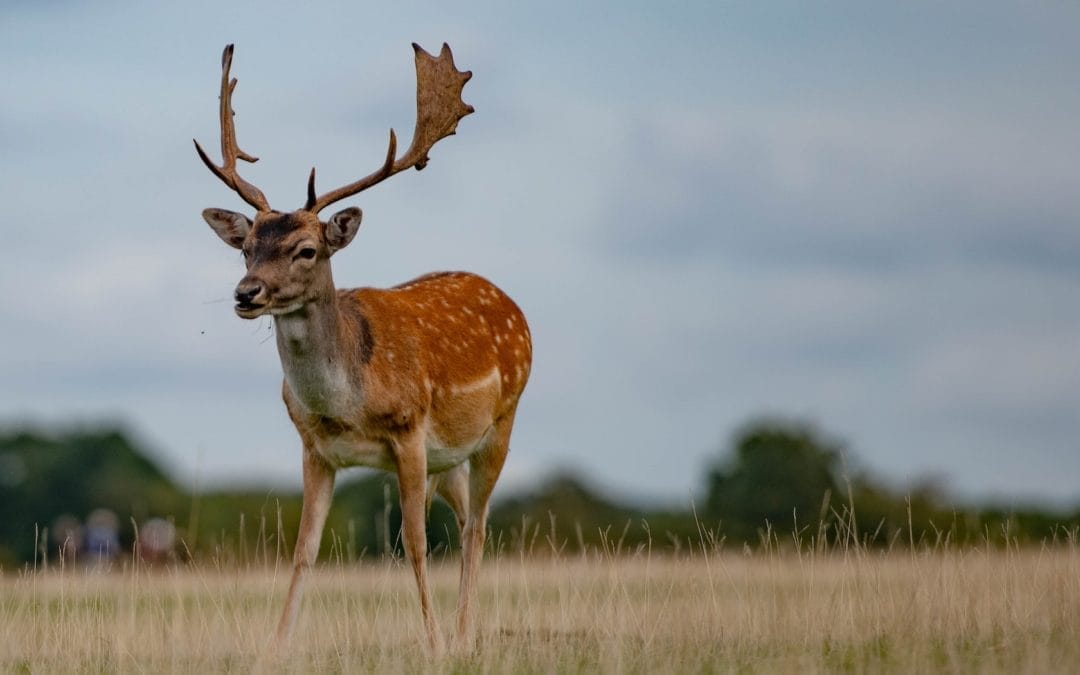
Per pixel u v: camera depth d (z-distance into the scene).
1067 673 17.62
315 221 22.16
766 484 64.25
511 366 26.05
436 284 25.70
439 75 24.97
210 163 22.88
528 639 21.42
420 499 23.25
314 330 21.95
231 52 23.73
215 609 23.30
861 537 53.44
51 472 96.12
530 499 66.00
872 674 18.34
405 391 23.14
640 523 63.94
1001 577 23.34
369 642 21.84
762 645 21.08
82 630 22.34
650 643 20.75
